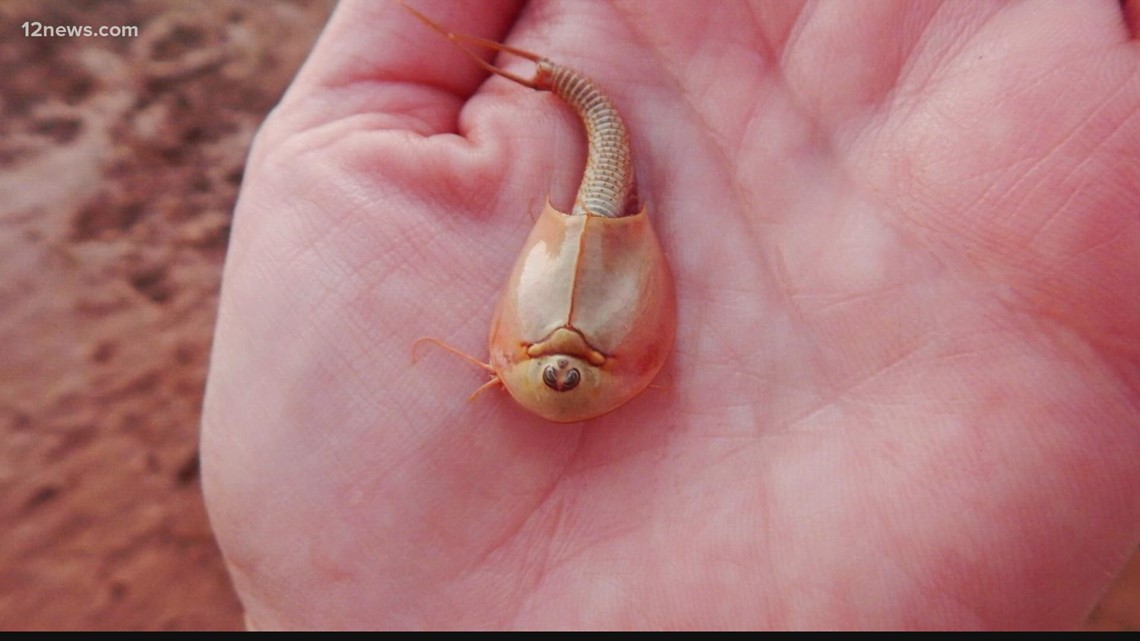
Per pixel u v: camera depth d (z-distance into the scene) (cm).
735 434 12
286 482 12
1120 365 11
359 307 13
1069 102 11
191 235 21
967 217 11
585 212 13
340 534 12
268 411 13
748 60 13
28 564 19
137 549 19
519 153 13
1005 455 11
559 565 12
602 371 12
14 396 19
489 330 12
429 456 12
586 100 13
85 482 19
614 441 12
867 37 12
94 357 20
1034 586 11
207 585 19
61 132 22
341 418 12
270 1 24
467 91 14
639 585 12
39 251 20
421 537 12
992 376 11
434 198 13
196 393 20
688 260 13
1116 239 11
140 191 21
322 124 14
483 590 12
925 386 12
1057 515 11
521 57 14
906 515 11
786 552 12
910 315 12
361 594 13
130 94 22
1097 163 11
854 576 11
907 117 12
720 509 12
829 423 12
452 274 13
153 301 20
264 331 13
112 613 18
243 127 22
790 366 12
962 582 11
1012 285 11
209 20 24
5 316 20
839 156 12
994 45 12
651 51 13
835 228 12
